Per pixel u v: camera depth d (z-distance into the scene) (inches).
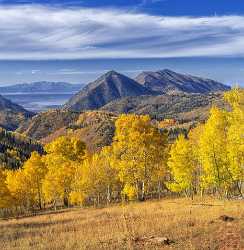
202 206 1247.5
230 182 1608.0
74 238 765.3
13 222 1544.0
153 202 1756.9
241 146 1429.6
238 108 1434.5
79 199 2427.4
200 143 1647.4
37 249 709.9
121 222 948.6
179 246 611.2
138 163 1873.8
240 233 668.1
